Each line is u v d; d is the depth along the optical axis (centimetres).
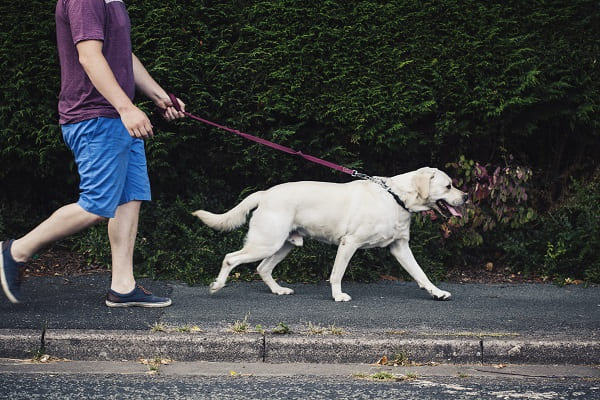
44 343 460
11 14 671
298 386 407
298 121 720
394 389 403
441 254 731
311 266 695
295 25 696
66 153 706
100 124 492
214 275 686
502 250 771
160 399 378
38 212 774
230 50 705
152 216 722
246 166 734
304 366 455
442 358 465
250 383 412
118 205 541
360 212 597
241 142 714
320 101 699
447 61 702
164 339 463
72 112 497
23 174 747
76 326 486
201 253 689
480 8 701
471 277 723
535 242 738
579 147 802
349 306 576
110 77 474
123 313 530
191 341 463
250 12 704
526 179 738
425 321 525
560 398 390
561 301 612
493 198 744
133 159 543
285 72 693
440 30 704
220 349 464
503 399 388
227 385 407
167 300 560
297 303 585
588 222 719
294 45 694
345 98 695
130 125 470
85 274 678
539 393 399
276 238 595
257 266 695
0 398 373
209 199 754
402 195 605
